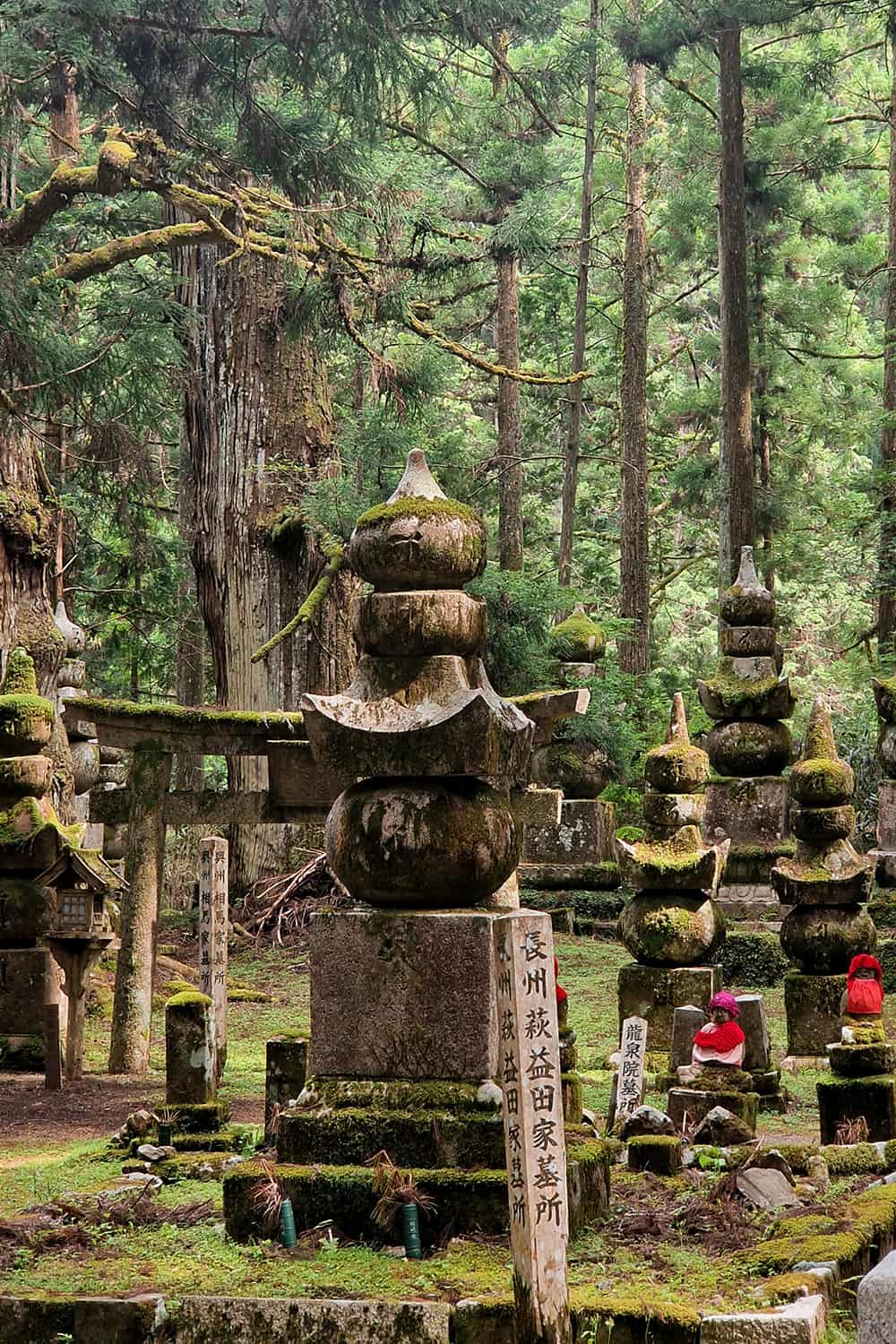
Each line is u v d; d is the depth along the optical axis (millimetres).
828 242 38000
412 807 7941
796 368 34281
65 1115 11898
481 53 33000
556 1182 5941
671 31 27625
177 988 17438
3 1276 6898
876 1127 9695
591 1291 6465
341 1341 6266
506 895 8766
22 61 17625
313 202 20312
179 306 21328
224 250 23281
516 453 29328
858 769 25328
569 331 34094
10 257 18438
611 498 38344
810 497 33125
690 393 34250
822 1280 6516
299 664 23109
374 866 7945
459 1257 6957
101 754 22078
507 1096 6000
